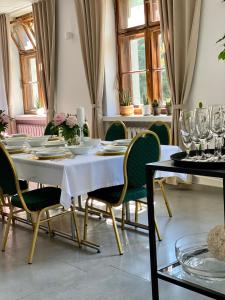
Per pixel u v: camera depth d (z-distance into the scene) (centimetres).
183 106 527
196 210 430
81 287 271
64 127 382
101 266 303
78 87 716
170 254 314
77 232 345
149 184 186
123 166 316
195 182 527
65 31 722
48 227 378
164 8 531
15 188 324
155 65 618
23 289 275
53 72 753
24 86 930
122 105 645
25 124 903
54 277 290
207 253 192
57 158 342
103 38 633
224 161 168
